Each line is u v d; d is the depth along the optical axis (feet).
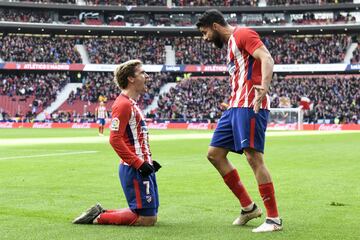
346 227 38.34
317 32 476.95
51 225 39.24
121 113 38.81
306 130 360.07
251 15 496.64
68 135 246.06
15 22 446.19
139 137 39.78
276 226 37.27
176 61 470.80
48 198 53.42
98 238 34.53
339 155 117.39
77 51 468.34
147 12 494.18
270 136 237.04
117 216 39.24
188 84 453.17
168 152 128.36
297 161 101.24
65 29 463.83
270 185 38.22
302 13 490.49
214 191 58.85
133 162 38.19
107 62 467.11
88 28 463.01
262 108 39.19
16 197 54.03
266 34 488.44
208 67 454.81
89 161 100.58
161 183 66.33
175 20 497.87
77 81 472.03
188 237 34.91
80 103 437.17
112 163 96.12
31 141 184.96
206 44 484.33
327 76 460.96
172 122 404.57
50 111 430.20
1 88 434.71
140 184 38.83
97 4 491.72
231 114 40.11
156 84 454.40
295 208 47.34
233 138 40.55
